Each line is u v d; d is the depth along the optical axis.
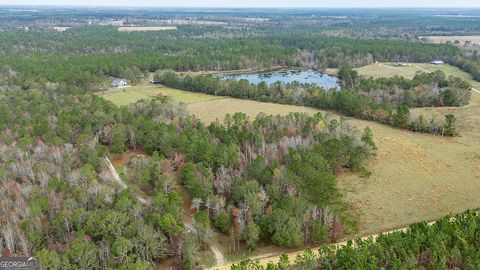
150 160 98.06
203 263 72.00
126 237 70.75
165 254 71.75
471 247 62.41
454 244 64.75
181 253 71.00
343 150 100.50
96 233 71.94
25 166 91.19
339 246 72.06
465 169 103.62
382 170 103.94
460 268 62.91
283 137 109.50
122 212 75.31
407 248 63.12
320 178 83.31
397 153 113.25
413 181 98.31
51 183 83.19
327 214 79.44
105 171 96.50
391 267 60.66
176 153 101.19
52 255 63.47
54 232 73.75
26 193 82.38
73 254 64.44
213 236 78.12
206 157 96.50
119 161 108.06
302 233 75.88
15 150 98.56
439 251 61.28
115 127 115.94
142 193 90.88
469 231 66.00
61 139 106.25
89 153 99.62
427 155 111.94
